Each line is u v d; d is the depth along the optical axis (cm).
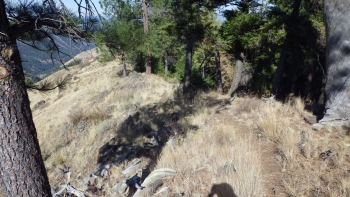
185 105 1016
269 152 459
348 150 400
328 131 495
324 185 327
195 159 461
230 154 437
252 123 642
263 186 346
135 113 1153
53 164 848
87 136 1066
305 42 1220
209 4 1252
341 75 511
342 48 503
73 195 439
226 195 332
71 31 353
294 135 487
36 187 254
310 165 382
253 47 1302
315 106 660
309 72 1650
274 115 609
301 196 312
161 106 1098
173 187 388
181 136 655
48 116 2069
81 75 3769
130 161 629
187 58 1351
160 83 2020
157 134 751
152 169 496
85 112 1573
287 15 1181
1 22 231
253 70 1956
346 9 494
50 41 413
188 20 1262
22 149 243
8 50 235
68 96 2625
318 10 1184
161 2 1390
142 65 3038
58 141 1180
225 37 1336
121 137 849
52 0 294
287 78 2069
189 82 1358
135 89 1845
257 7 1297
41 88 410
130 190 430
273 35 1184
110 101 1653
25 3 336
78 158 822
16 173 242
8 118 234
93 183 516
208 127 673
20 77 248
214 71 2673
